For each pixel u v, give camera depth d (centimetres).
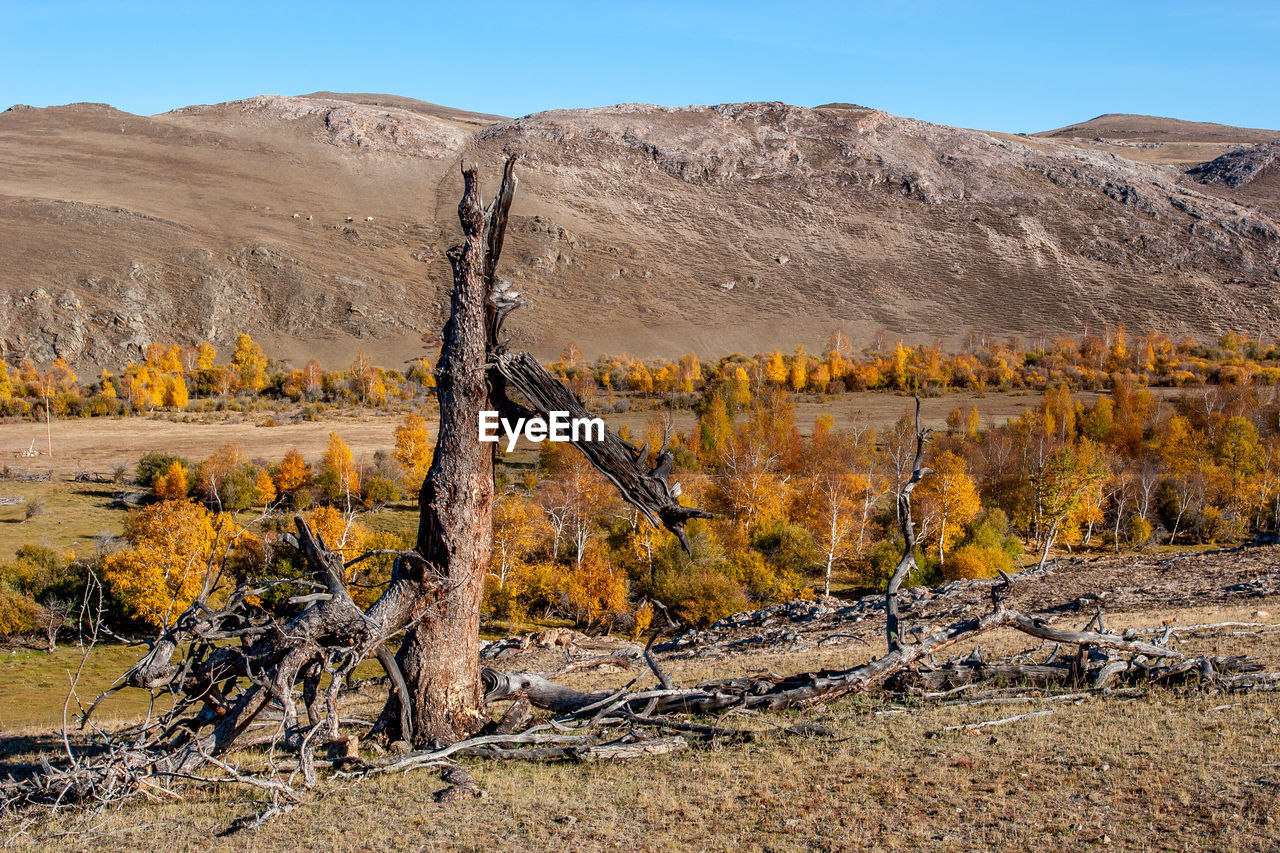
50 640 3812
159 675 1074
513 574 4347
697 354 18662
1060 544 5459
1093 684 1256
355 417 10881
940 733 1085
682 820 864
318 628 1126
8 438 9156
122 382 12450
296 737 1062
